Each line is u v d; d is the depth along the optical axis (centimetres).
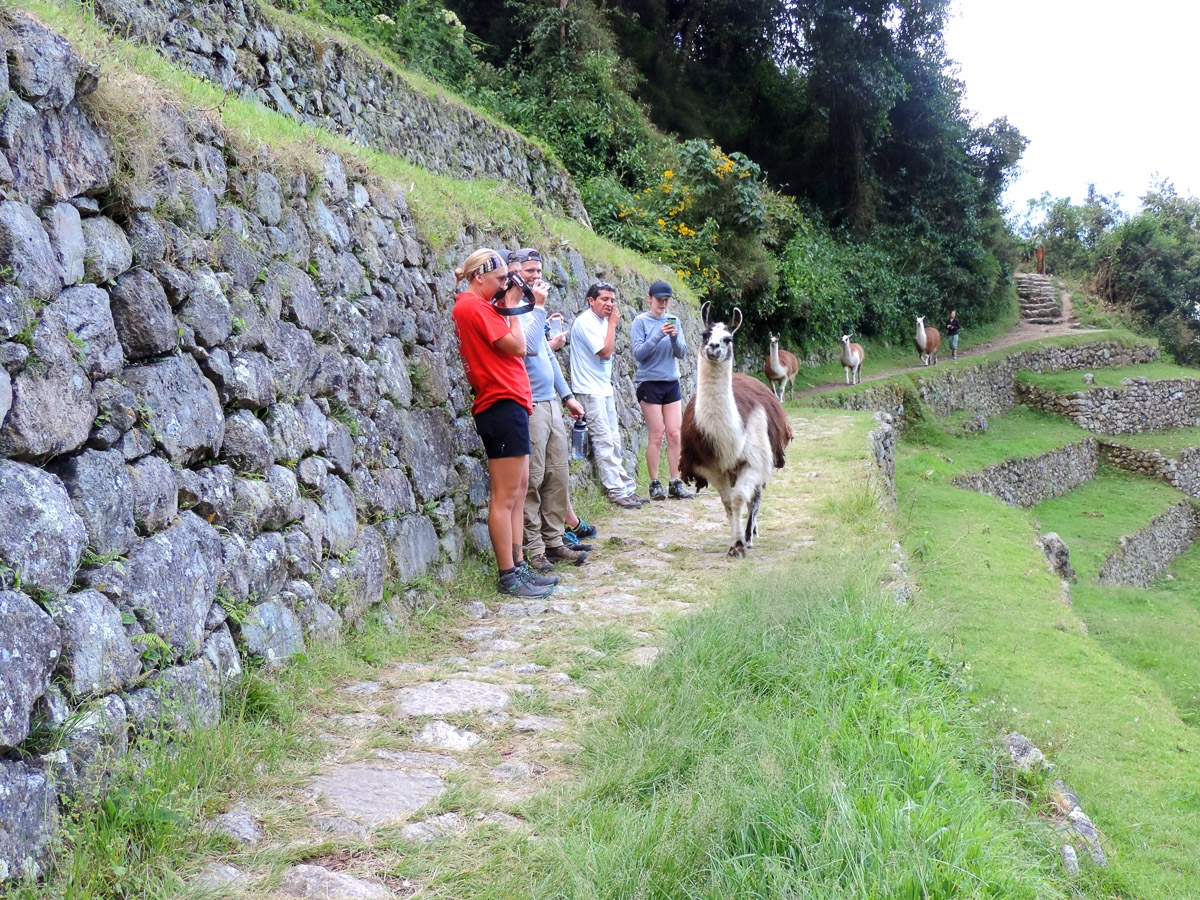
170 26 695
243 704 314
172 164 342
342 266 470
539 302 581
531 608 506
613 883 230
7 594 221
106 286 295
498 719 346
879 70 2669
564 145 1719
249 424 363
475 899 229
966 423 2386
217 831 250
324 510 414
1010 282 3553
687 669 368
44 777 224
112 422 281
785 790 271
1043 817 376
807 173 2906
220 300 351
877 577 513
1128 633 1016
